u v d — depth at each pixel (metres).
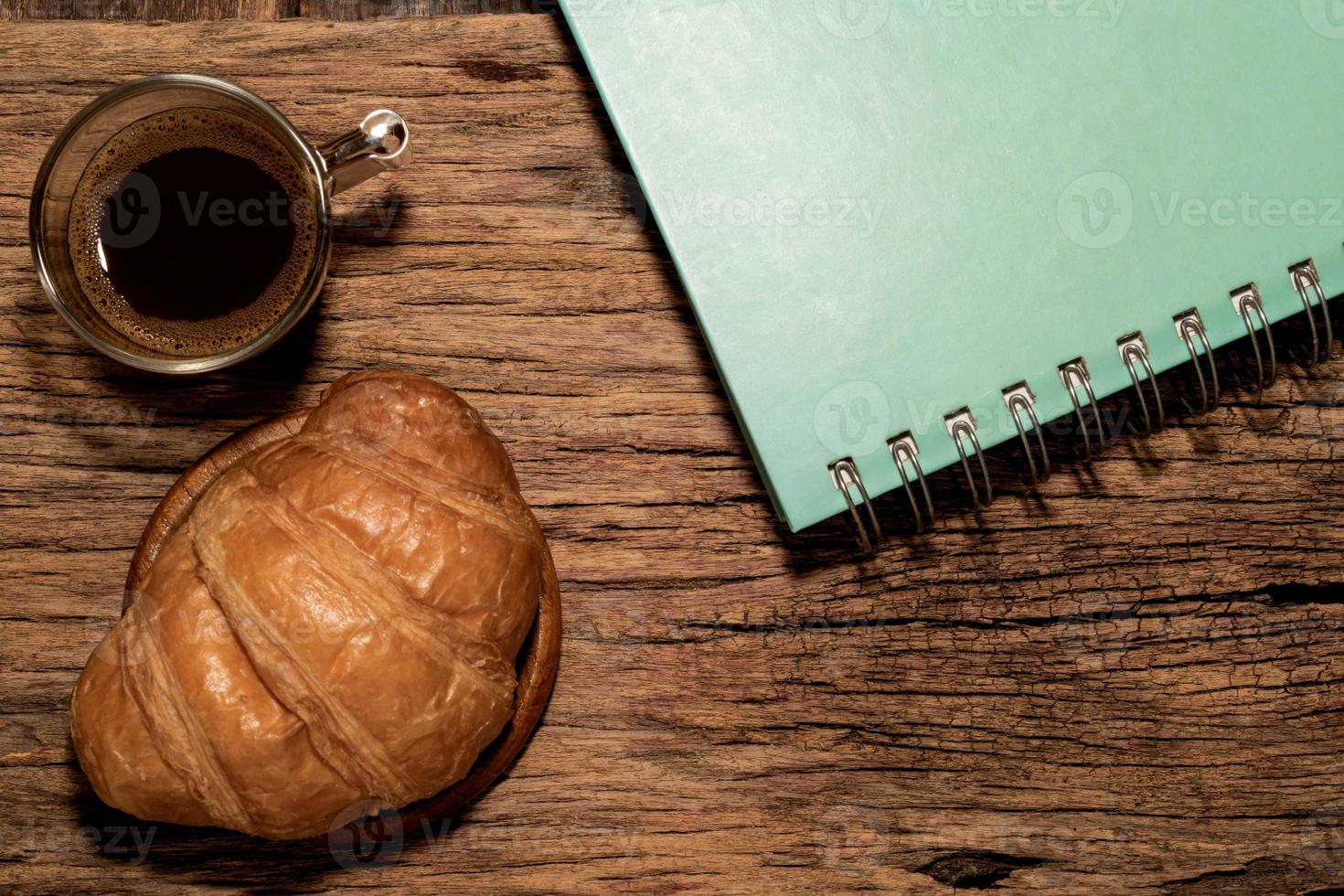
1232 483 0.43
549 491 0.42
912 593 0.43
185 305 0.40
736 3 0.41
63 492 0.41
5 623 0.41
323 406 0.39
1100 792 0.43
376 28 0.42
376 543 0.37
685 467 0.42
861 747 0.42
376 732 0.37
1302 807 0.43
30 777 0.41
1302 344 0.43
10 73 0.42
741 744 0.42
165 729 0.37
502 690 0.38
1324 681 0.43
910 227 0.41
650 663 0.42
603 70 0.41
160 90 0.39
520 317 0.42
